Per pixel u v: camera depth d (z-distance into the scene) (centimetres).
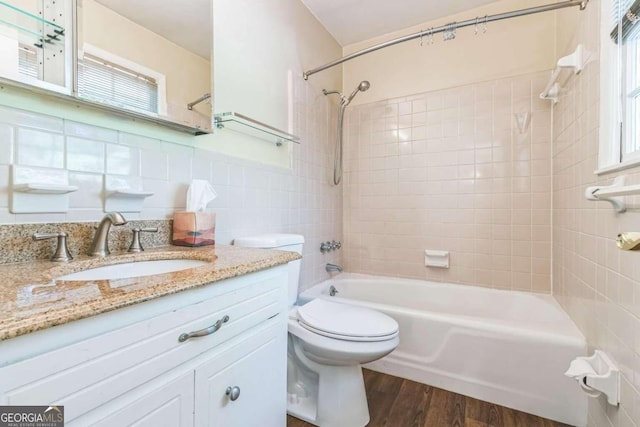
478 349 148
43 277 66
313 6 206
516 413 137
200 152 129
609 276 104
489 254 206
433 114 223
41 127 82
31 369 43
